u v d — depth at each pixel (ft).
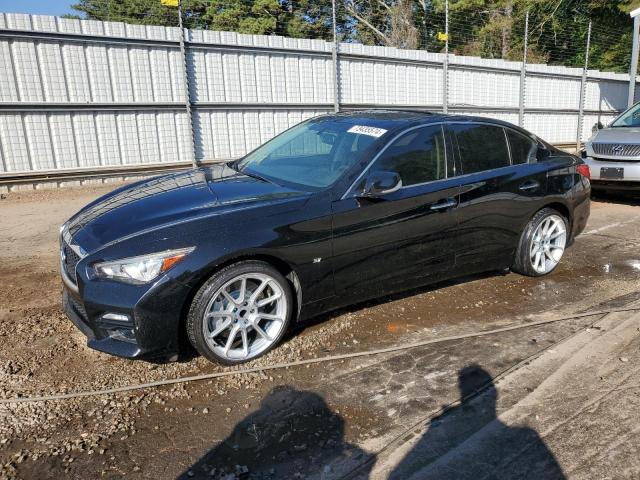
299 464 8.38
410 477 8.09
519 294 15.56
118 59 31.94
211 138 36.24
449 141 14.37
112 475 8.11
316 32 51.72
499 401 10.08
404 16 73.87
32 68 29.45
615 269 17.88
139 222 11.00
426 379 10.85
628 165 26.55
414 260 13.57
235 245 10.71
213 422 9.41
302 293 11.90
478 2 80.43
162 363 11.34
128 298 10.02
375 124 14.21
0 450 8.62
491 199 14.78
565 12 81.71
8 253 19.27
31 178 30.45
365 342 12.44
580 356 11.78
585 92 61.16
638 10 46.42
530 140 16.49
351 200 12.27
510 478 8.09
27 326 13.03
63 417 9.49
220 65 35.65
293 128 16.49
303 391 10.39
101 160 32.50
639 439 8.96
